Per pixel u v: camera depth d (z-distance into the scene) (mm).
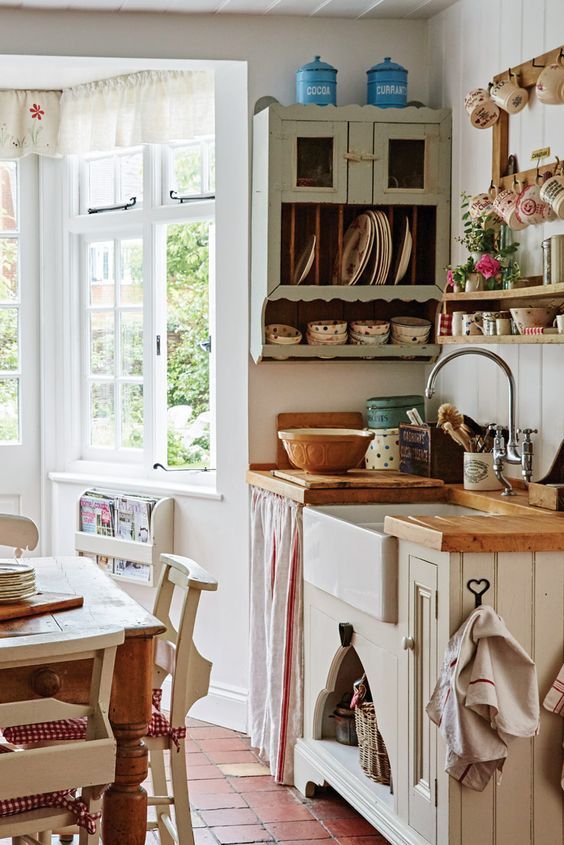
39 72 4676
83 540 4742
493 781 2561
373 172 3910
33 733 2639
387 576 2850
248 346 4160
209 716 4355
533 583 2574
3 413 5203
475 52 3787
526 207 3242
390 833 2863
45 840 2807
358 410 4246
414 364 4273
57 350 5184
